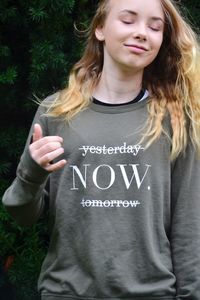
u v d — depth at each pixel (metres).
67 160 2.12
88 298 2.02
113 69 2.19
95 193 2.07
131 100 2.19
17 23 3.88
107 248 2.03
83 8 3.89
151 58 2.17
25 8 3.81
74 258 2.07
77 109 2.18
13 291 4.12
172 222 2.12
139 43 2.12
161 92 2.23
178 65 2.29
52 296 2.09
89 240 2.04
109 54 2.18
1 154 4.15
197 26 3.94
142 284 2.02
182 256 2.07
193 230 2.08
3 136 4.11
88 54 2.36
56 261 2.10
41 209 2.17
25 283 4.09
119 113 2.15
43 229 4.10
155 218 2.07
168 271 2.04
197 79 2.26
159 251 2.07
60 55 3.78
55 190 2.14
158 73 2.30
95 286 2.02
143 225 2.04
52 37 3.85
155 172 2.08
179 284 2.06
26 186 2.04
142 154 2.08
